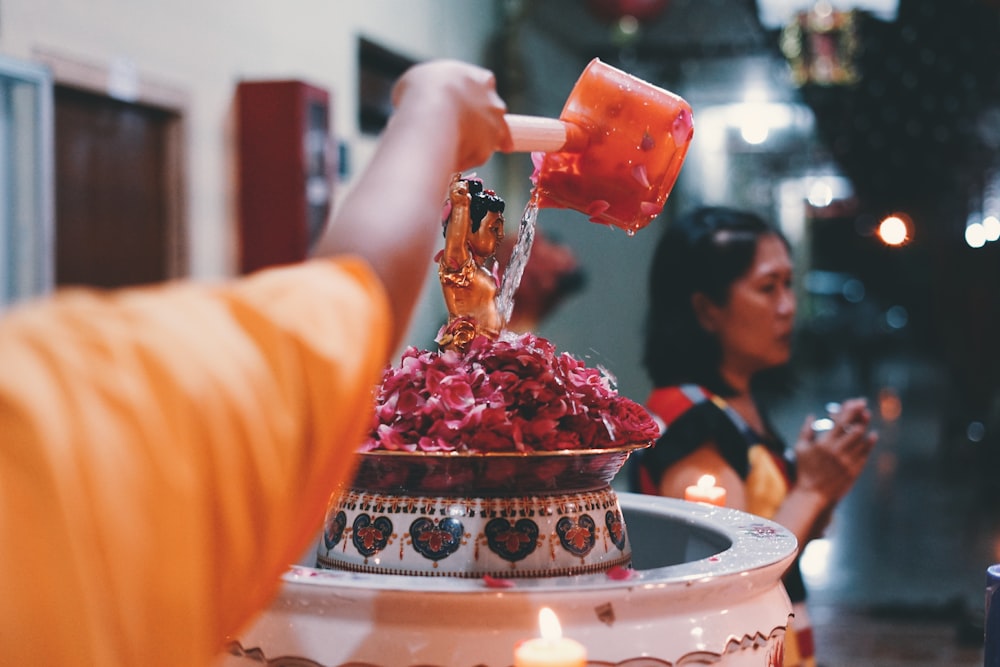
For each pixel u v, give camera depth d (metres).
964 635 4.32
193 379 0.42
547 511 1.00
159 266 4.50
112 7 3.98
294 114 4.80
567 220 8.58
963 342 10.47
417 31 6.69
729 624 0.89
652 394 2.06
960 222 10.94
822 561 5.82
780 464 2.04
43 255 3.33
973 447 9.66
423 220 0.54
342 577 0.88
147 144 4.42
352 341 0.46
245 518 0.43
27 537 0.40
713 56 9.60
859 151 10.52
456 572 0.98
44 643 0.40
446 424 0.97
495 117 0.63
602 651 0.83
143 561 0.41
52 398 0.41
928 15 7.52
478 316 1.08
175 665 0.42
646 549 1.28
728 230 2.12
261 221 4.84
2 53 3.42
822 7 7.60
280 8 5.16
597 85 0.96
